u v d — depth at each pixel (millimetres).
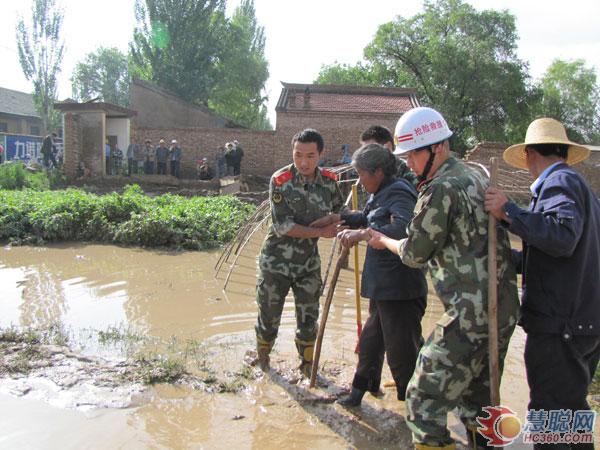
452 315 2779
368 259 3654
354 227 4039
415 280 3502
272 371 4445
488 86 29953
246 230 8695
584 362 2785
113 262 8852
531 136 3014
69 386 4012
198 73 33312
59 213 10758
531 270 2863
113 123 22438
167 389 4047
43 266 8398
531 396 2895
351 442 3436
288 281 4297
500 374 3008
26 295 6645
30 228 10742
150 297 6719
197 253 9867
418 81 33594
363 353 3807
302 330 4387
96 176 20438
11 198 11898
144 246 10320
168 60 33125
